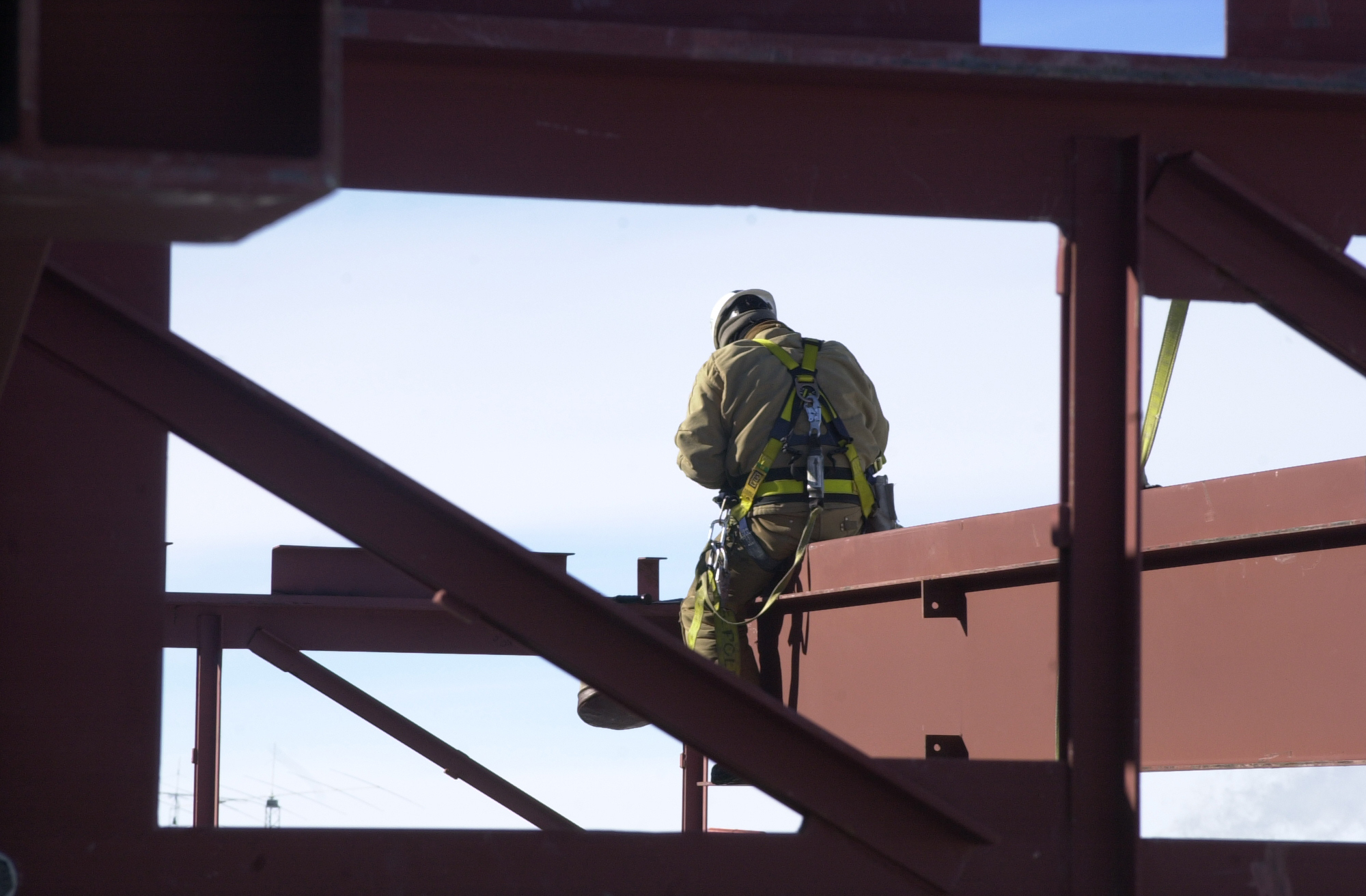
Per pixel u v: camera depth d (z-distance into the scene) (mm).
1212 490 9344
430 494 5605
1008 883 6000
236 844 5613
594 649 5766
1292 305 6562
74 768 5574
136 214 3195
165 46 3307
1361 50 6629
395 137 5820
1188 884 6133
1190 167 6465
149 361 5562
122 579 5707
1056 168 6449
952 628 10914
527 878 5742
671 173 6051
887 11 6180
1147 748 9938
